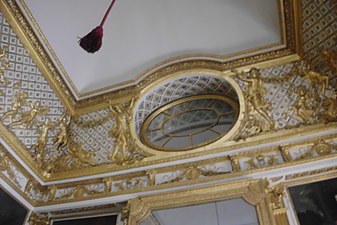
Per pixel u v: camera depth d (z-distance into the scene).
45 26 7.13
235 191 6.02
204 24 7.79
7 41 6.70
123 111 8.05
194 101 8.41
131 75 8.26
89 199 6.88
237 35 7.76
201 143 7.31
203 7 7.61
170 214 6.09
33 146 7.49
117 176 7.17
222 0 7.48
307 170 6.09
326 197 5.76
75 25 7.50
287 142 6.57
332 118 6.57
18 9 6.58
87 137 8.12
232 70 7.74
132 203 6.36
